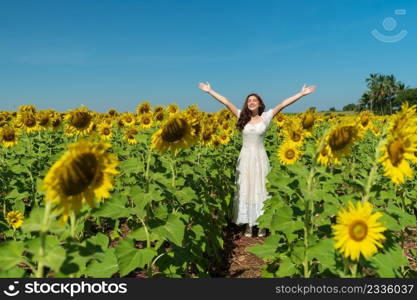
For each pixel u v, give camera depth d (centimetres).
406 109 289
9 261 226
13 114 1547
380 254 290
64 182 206
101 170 224
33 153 768
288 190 398
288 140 729
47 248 223
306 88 707
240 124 731
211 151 834
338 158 340
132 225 579
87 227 564
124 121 1173
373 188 324
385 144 289
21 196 585
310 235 358
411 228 659
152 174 389
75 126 646
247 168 718
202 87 762
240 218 725
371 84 10094
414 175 685
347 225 254
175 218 346
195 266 511
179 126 378
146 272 378
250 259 614
